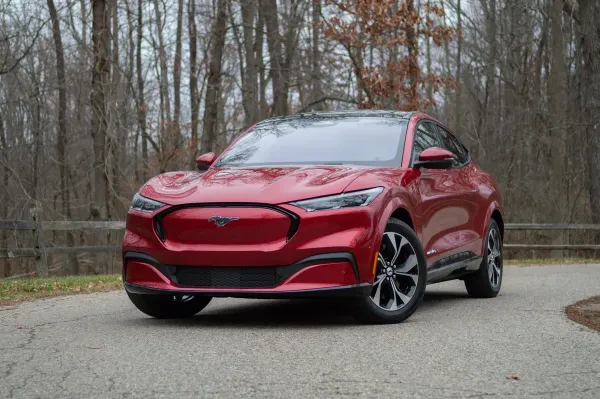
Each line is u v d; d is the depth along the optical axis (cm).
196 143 2820
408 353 425
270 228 512
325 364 395
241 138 683
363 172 556
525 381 358
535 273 1160
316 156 619
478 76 3384
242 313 636
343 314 612
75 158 3133
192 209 529
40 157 2975
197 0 3088
